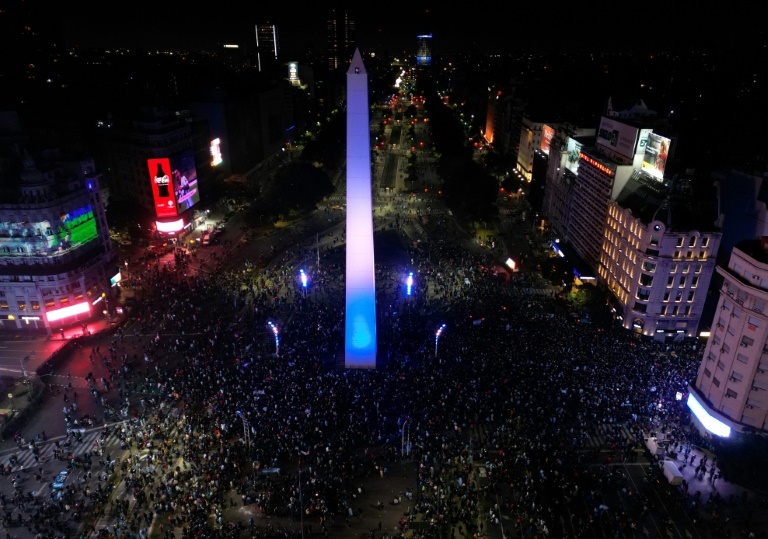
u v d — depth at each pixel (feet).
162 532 187.83
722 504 205.77
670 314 320.91
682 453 231.09
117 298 365.40
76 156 350.23
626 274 338.34
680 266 309.63
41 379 278.05
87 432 238.89
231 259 434.30
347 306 270.26
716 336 243.40
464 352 290.15
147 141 453.17
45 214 312.09
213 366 281.13
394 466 219.82
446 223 520.42
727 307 236.43
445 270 407.23
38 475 212.43
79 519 193.47
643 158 356.59
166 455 222.28
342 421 239.50
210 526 189.67
